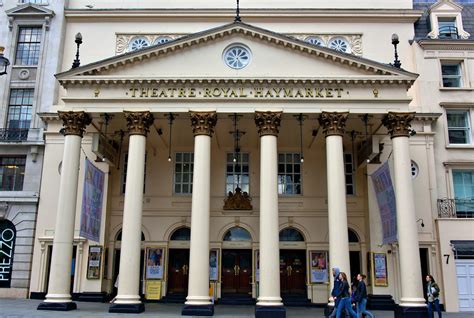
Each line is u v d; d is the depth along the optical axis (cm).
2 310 1775
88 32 2712
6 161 2559
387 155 2409
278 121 1981
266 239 1852
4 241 2445
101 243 2367
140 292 2417
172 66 2045
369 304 2250
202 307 1781
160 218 2502
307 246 2459
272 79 1989
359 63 2017
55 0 2728
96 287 2317
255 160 2588
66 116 2016
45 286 2358
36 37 2708
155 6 2761
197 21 2712
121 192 2547
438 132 2503
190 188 2561
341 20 2698
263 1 2756
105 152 2344
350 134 2344
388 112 1991
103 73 2045
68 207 1952
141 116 1989
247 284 2448
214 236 2470
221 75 2023
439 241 2298
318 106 1994
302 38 2683
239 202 2494
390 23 2702
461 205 2423
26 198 2448
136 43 2698
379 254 2317
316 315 1898
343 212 1898
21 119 2602
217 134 2423
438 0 2873
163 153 2595
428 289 1734
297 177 2581
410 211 1903
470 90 2545
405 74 2005
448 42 2577
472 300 2233
